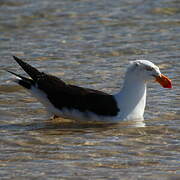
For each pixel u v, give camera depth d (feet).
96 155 38.81
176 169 36.04
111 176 34.94
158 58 65.00
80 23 81.35
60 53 68.23
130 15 84.12
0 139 42.47
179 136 42.86
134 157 38.37
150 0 91.04
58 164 37.06
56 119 48.44
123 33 76.23
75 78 58.59
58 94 47.73
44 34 77.00
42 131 44.70
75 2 92.43
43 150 39.93
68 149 40.06
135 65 47.19
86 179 34.45
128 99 47.11
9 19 83.87
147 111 49.37
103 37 74.64
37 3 92.17
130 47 69.87
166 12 84.89
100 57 66.28
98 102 46.98
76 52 68.49
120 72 60.39
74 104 47.19
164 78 46.93
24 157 38.47
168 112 48.80
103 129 45.21
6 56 67.82
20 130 44.96
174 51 67.41
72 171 35.78
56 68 62.28
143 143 41.32
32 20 83.41
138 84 47.21
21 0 93.56
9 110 50.03
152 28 77.97
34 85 48.75
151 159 37.96
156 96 53.01
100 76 59.21
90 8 88.58
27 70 49.32
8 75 60.44
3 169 36.22
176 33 75.10
